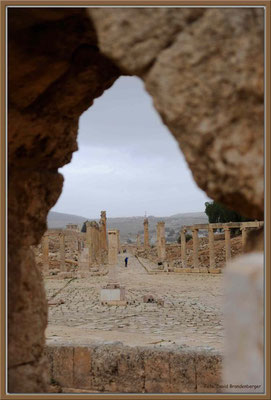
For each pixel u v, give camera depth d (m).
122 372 8.95
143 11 3.98
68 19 5.16
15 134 5.82
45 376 6.14
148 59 3.97
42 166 6.48
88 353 9.13
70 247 68.06
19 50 5.32
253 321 3.28
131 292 28.78
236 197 4.00
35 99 5.96
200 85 3.85
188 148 3.97
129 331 15.39
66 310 21.19
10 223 5.74
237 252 48.56
